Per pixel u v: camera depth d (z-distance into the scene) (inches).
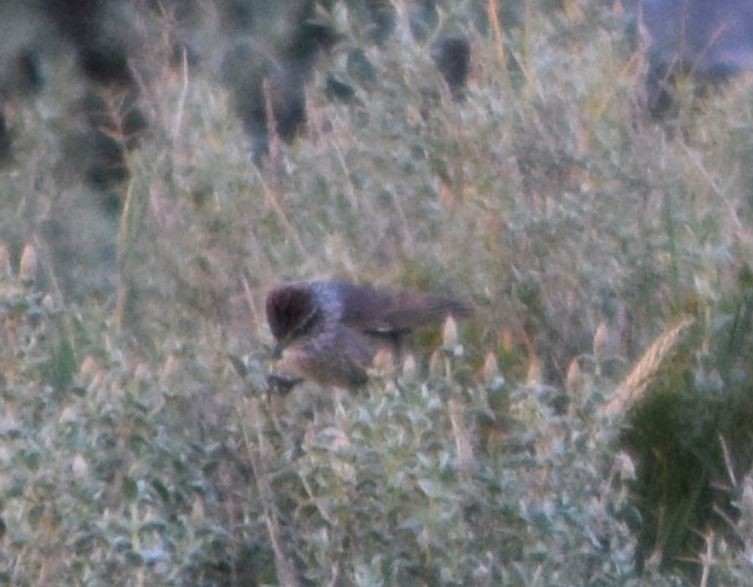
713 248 610.9
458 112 679.1
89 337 551.8
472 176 658.2
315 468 450.3
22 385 468.1
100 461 446.0
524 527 441.1
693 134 747.4
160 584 423.5
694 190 665.6
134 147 884.0
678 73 819.4
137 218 662.5
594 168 650.8
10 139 876.0
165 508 458.0
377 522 434.9
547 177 658.8
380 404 438.9
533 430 457.7
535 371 512.4
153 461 460.1
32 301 486.3
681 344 581.3
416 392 441.4
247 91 919.0
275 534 453.1
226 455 476.1
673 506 539.2
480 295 621.9
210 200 665.6
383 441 433.4
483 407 467.8
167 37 788.6
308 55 934.4
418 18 860.0
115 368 490.0
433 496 426.3
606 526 466.6
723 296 596.4
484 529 441.7
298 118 927.0
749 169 715.4
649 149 674.2
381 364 466.0
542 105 670.5
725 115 741.3
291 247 653.9
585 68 698.2
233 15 927.7
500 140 666.2
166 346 539.2
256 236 664.4
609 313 606.9
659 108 842.8
